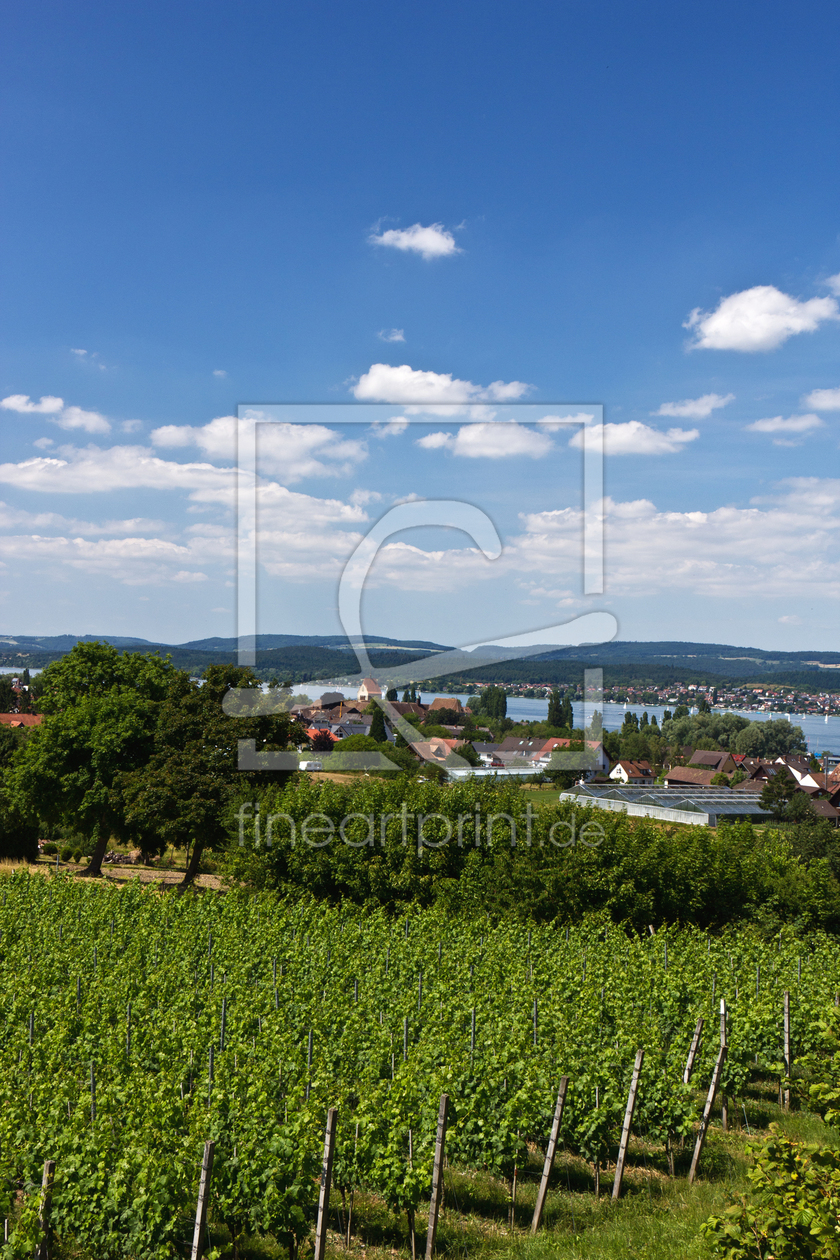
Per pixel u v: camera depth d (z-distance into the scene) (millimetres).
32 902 20641
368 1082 10156
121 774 29375
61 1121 8789
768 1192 5629
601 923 18969
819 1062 10781
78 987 13500
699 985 14375
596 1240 7840
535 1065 10156
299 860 21703
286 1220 7535
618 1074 10492
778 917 20875
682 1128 9664
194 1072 10906
